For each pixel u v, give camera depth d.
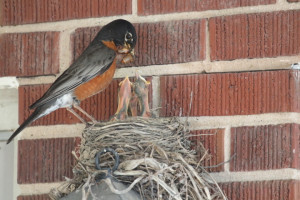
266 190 5.51
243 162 5.61
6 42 6.28
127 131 5.38
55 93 5.84
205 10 5.98
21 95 6.17
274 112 5.64
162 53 6.01
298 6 5.79
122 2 6.18
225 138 5.70
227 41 5.87
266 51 5.78
